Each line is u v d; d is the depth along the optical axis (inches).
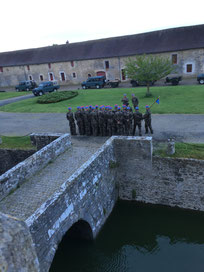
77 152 477.1
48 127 689.0
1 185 333.4
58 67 1704.0
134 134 535.8
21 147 553.0
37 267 131.4
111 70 1557.6
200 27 1384.1
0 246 104.9
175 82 1191.6
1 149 560.7
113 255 369.1
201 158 403.9
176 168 418.3
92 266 355.9
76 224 380.5
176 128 562.9
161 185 442.6
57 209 273.7
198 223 413.7
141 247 380.5
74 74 1681.8
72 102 994.1
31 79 1830.7
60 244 396.8
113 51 1531.7
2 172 583.8
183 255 360.8
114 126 540.4
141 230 410.9
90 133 568.7
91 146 502.0
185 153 427.2
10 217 121.4
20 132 671.1
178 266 342.0
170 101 831.1
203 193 410.9
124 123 519.8
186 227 409.4
